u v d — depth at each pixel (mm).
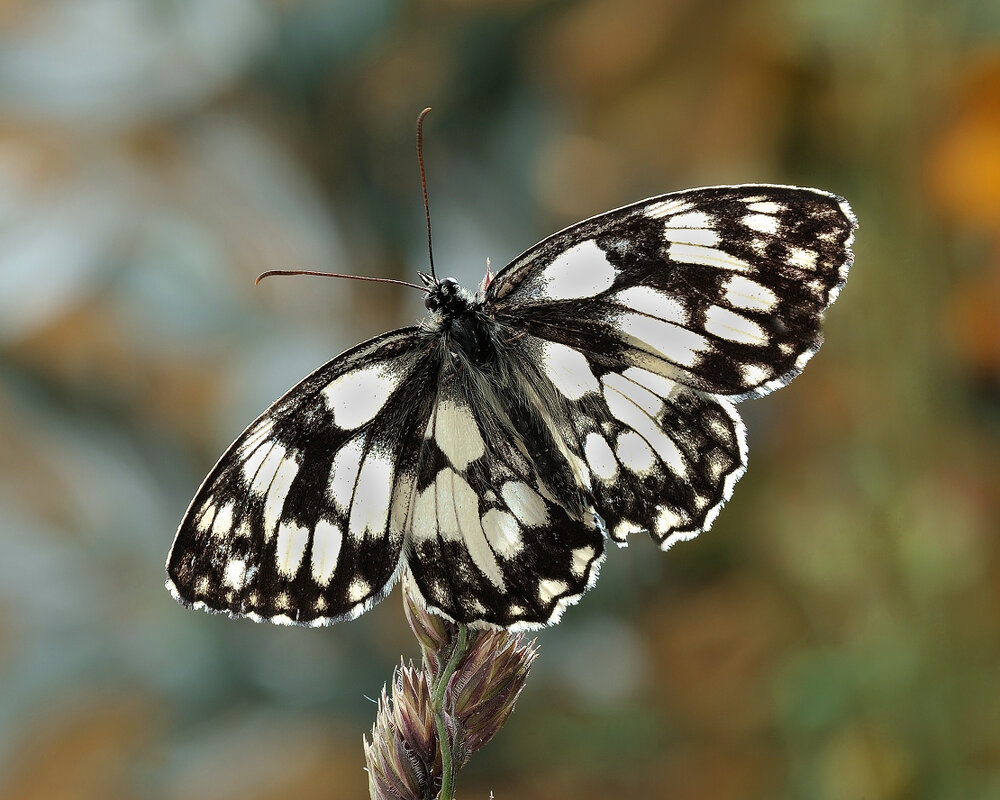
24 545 425
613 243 361
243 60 425
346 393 358
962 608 410
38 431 426
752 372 357
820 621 420
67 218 421
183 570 352
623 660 427
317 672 428
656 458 358
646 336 359
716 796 420
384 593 354
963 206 411
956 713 406
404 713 340
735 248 358
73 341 425
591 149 449
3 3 423
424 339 362
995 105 410
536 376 360
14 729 422
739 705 423
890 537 409
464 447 358
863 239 414
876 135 414
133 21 425
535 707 426
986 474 412
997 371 411
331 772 426
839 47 417
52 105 422
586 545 356
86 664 424
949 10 412
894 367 413
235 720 427
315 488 355
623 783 423
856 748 410
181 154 427
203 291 424
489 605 353
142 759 423
